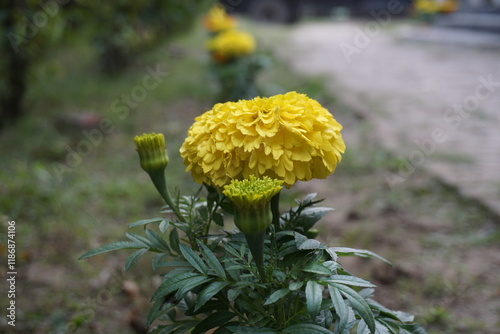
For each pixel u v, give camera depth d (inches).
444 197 162.2
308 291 43.6
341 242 141.3
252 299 51.1
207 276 48.5
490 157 188.4
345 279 45.9
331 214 156.4
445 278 124.8
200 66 340.5
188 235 54.8
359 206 159.9
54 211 148.6
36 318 110.4
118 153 203.2
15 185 155.0
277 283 48.9
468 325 109.3
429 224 148.5
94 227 146.1
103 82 300.8
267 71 338.3
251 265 52.0
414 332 51.4
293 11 605.3
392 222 150.9
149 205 161.3
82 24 252.8
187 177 175.6
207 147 51.7
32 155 193.8
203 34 452.1
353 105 257.4
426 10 540.1
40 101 259.9
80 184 170.1
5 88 225.6
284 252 49.8
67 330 107.7
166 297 51.5
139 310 112.9
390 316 53.6
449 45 441.4
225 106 53.5
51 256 132.0
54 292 119.1
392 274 126.3
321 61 381.4
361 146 206.5
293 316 49.1
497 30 489.1
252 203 43.9
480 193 159.2
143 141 55.8
